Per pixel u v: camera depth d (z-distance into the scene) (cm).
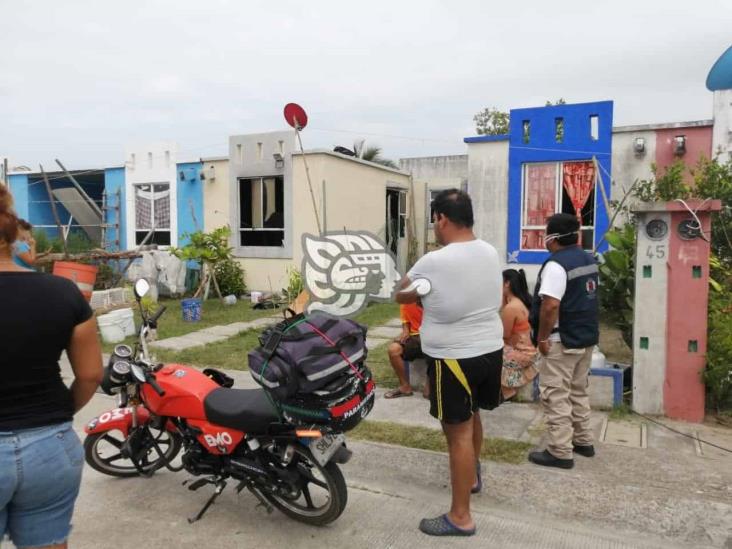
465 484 334
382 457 443
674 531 341
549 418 421
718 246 805
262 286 1345
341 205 1351
